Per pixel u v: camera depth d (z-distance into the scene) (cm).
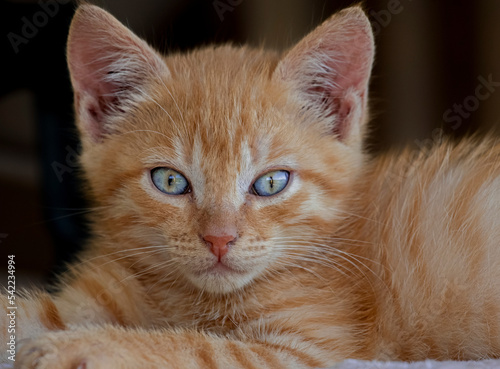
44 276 54
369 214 41
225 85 40
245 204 38
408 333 40
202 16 64
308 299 39
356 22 40
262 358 37
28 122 65
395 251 40
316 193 39
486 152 43
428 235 40
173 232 38
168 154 39
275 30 66
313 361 37
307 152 39
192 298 40
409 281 40
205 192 38
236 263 38
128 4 57
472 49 64
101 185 40
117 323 38
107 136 41
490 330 39
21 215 63
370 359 39
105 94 41
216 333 39
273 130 39
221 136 38
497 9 63
